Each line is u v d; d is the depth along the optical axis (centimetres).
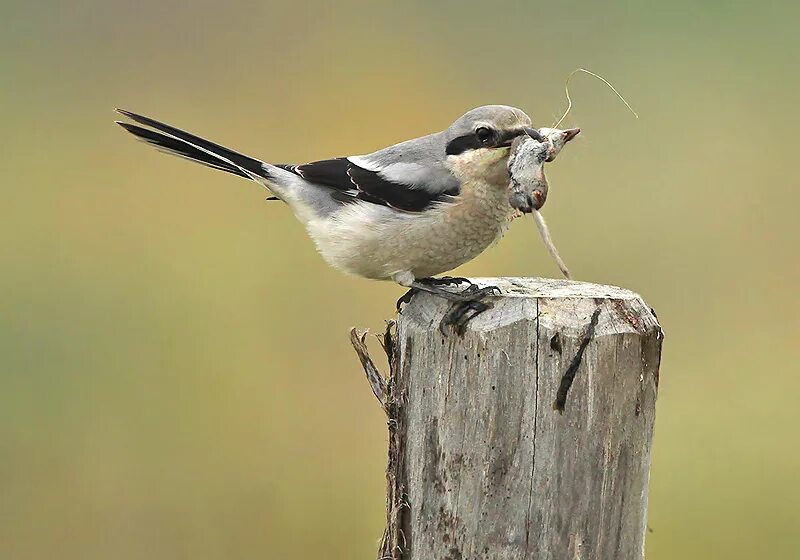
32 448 1124
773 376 1223
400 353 596
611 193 1477
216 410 1159
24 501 1065
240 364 1206
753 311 1309
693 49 1778
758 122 1608
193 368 1207
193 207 1509
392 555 593
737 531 1039
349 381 1191
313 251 1415
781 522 1043
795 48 1783
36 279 1354
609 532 564
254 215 1498
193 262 1378
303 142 1569
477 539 568
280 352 1232
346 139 1585
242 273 1355
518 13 1886
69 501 1068
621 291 592
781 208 1456
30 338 1265
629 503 567
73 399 1181
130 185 1555
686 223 1422
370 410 1160
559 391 555
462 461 568
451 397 570
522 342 557
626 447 563
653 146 1575
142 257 1400
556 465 558
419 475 583
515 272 1318
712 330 1288
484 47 1786
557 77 1719
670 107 1656
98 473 1098
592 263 1354
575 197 1462
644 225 1420
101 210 1495
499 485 564
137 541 1027
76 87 1731
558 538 561
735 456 1119
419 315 586
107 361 1225
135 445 1130
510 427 561
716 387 1212
